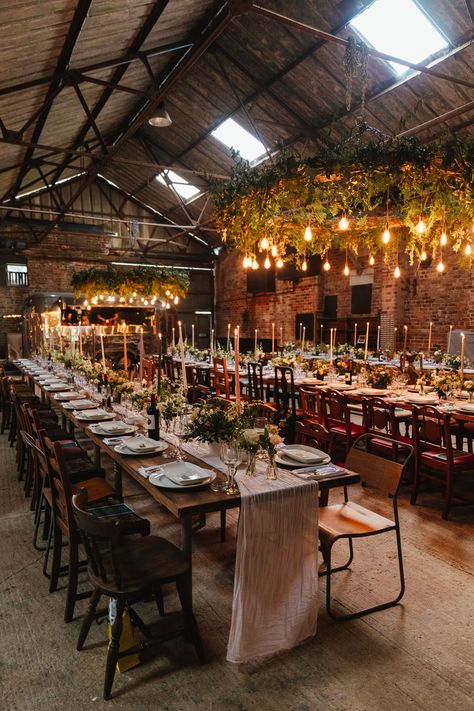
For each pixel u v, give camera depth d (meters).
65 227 16.16
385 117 8.27
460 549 3.58
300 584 2.55
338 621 2.74
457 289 10.56
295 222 6.19
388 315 11.84
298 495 2.55
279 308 15.37
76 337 11.97
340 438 5.27
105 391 5.58
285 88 8.87
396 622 2.73
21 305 15.77
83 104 7.14
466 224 4.95
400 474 2.86
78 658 2.47
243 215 4.82
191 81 9.88
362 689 2.25
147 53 6.78
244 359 9.66
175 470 2.77
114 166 15.26
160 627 2.72
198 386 7.27
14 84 6.19
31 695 2.23
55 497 3.02
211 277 18.75
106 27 6.03
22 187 13.45
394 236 6.62
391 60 5.66
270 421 3.42
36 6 4.68
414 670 2.37
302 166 4.05
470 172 3.84
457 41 6.43
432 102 7.54
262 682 2.30
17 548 3.69
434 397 5.58
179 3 6.74
